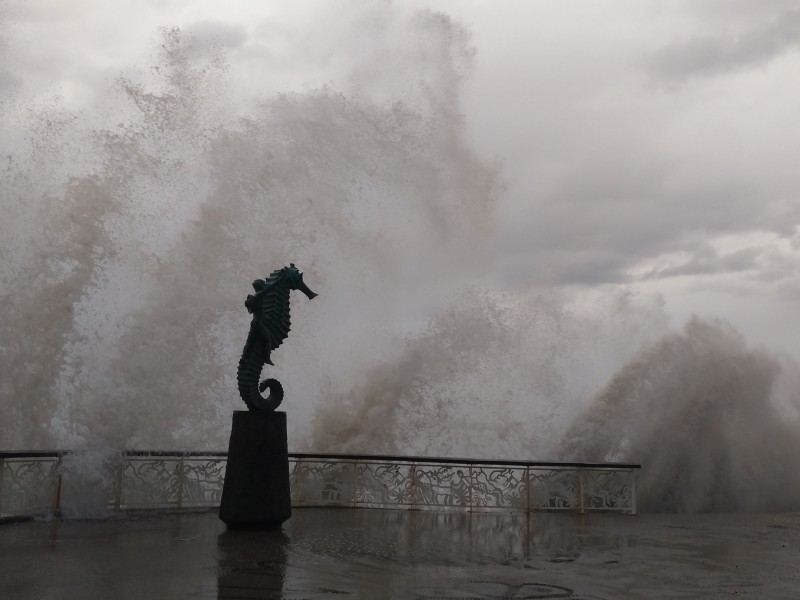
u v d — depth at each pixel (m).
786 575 5.96
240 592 4.94
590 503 10.75
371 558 6.49
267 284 8.74
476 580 5.57
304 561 6.25
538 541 7.78
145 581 5.28
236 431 8.43
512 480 10.58
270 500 8.33
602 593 5.18
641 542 7.83
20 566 5.84
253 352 8.53
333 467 10.62
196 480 9.83
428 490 10.47
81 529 8.03
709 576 5.89
